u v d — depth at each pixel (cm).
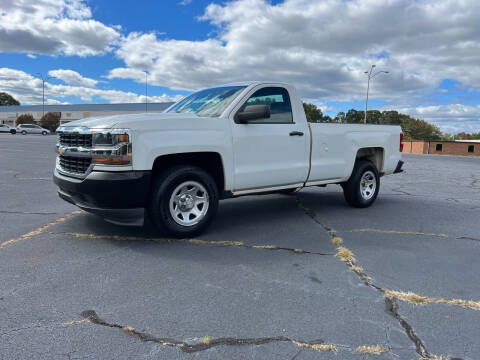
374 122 755
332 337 251
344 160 613
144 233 479
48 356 225
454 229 542
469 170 1700
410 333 258
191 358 226
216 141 455
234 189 486
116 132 395
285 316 277
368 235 498
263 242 456
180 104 560
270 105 524
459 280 352
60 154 466
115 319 268
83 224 516
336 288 328
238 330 257
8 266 362
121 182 394
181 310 283
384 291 324
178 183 438
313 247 441
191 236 463
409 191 941
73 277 339
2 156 1619
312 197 784
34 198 703
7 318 267
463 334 259
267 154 510
